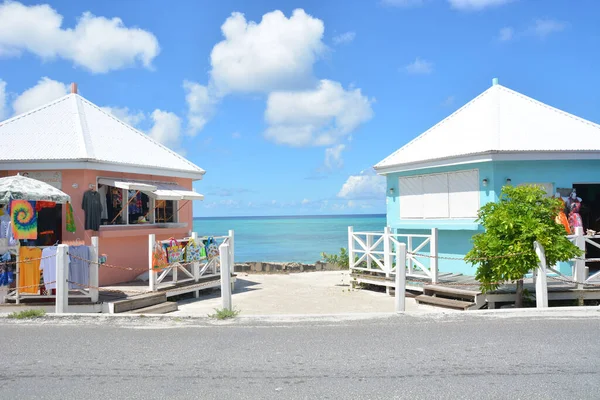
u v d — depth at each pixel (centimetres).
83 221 1123
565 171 1198
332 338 674
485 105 1403
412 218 1376
